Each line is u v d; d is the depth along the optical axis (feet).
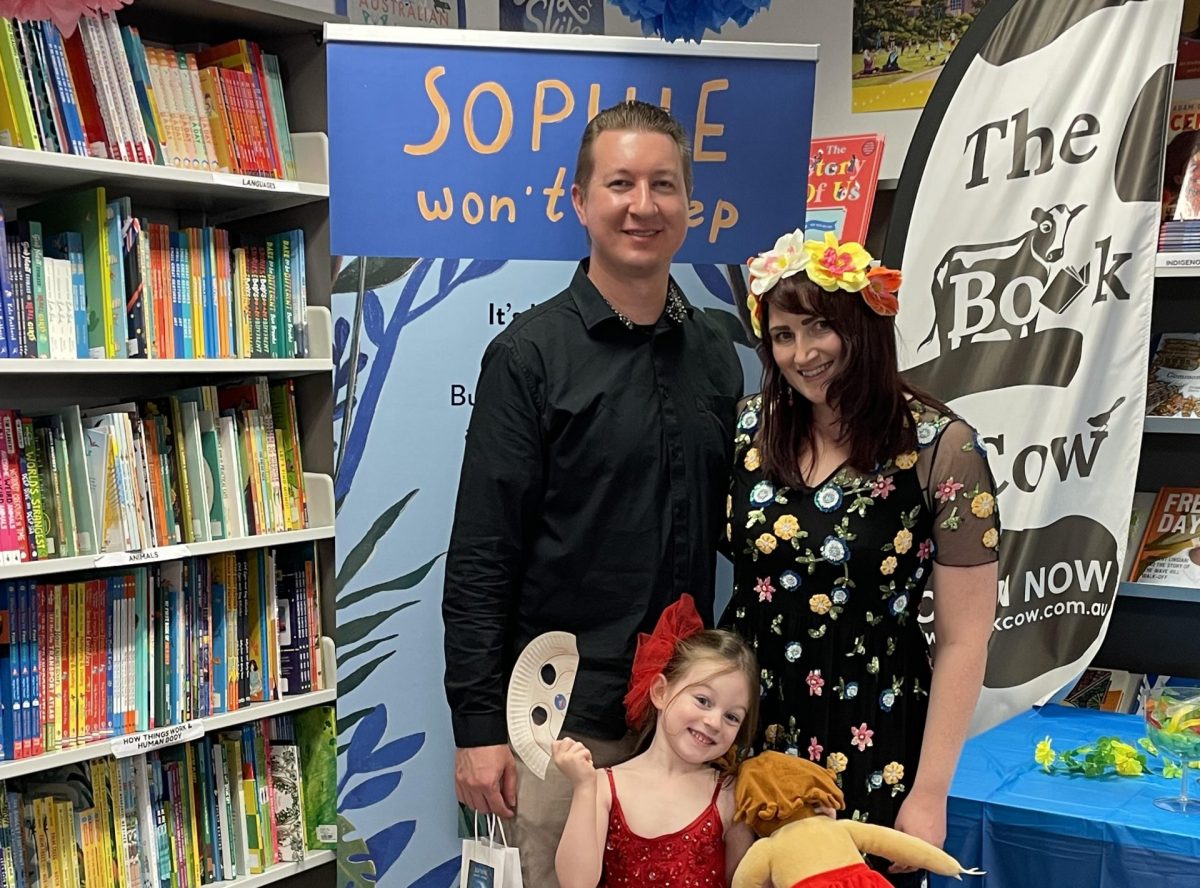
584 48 7.11
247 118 9.09
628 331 6.45
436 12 10.63
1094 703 9.75
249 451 9.30
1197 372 9.42
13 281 7.86
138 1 8.57
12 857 7.93
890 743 5.97
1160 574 9.36
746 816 5.68
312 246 9.53
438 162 7.06
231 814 9.33
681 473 6.45
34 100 7.80
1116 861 6.90
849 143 10.75
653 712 6.18
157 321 8.63
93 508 8.27
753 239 7.39
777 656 6.11
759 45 7.27
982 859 7.35
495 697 6.25
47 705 8.11
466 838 7.21
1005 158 9.48
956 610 5.92
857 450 5.83
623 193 6.16
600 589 6.38
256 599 9.37
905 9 10.67
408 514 7.21
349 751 7.30
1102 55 9.07
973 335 9.61
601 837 5.85
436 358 7.15
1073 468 9.14
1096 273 9.07
